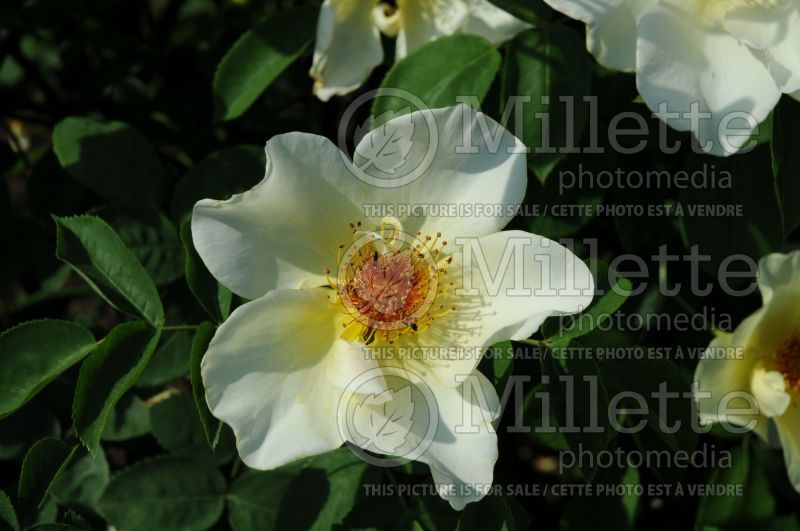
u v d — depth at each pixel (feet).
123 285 1.14
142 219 1.28
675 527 1.39
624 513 1.25
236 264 1.07
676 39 1.12
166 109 1.50
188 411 1.29
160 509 1.26
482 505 1.14
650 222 1.29
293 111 1.58
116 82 1.53
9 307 1.65
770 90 1.12
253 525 1.27
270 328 1.06
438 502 1.19
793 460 1.20
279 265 1.09
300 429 1.05
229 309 1.14
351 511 1.19
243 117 1.52
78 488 1.27
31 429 1.28
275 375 1.05
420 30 1.25
